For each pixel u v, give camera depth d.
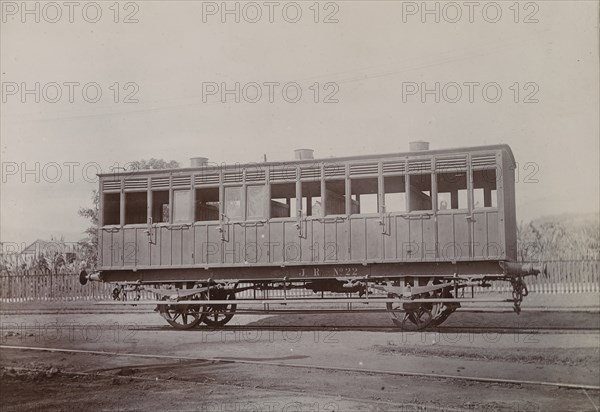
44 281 19.28
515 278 12.51
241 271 13.77
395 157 12.71
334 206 13.59
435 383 9.33
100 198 14.71
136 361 11.34
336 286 13.79
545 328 12.47
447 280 12.60
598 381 9.14
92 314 17.36
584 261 15.48
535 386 8.96
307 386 9.29
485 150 12.16
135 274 14.50
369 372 9.89
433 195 12.42
